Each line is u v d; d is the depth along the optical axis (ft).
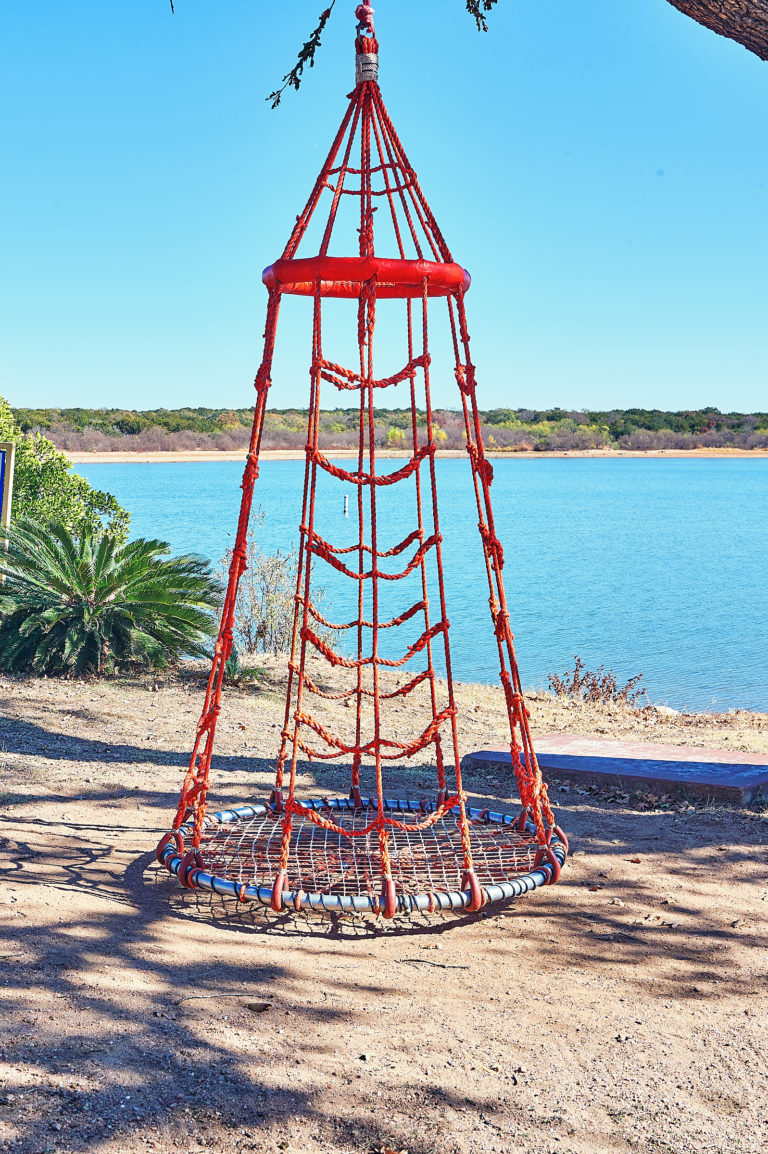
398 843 17.75
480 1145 8.90
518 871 15.79
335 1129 8.95
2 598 33.55
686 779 21.88
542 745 26.50
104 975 11.67
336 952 13.55
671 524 178.29
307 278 15.10
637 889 16.47
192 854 15.42
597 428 586.04
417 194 16.43
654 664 53.72
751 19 18.71
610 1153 8.96
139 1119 8.71
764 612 74.54
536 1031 11.28
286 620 43.39
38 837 17.20
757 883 16.78
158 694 31.83
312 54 25.68
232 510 166.40
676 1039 11.25
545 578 96.17
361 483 16.33
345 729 29.68
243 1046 10.23
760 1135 9.39
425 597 17.48
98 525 45.50
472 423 16.71
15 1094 8.79
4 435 46.91
